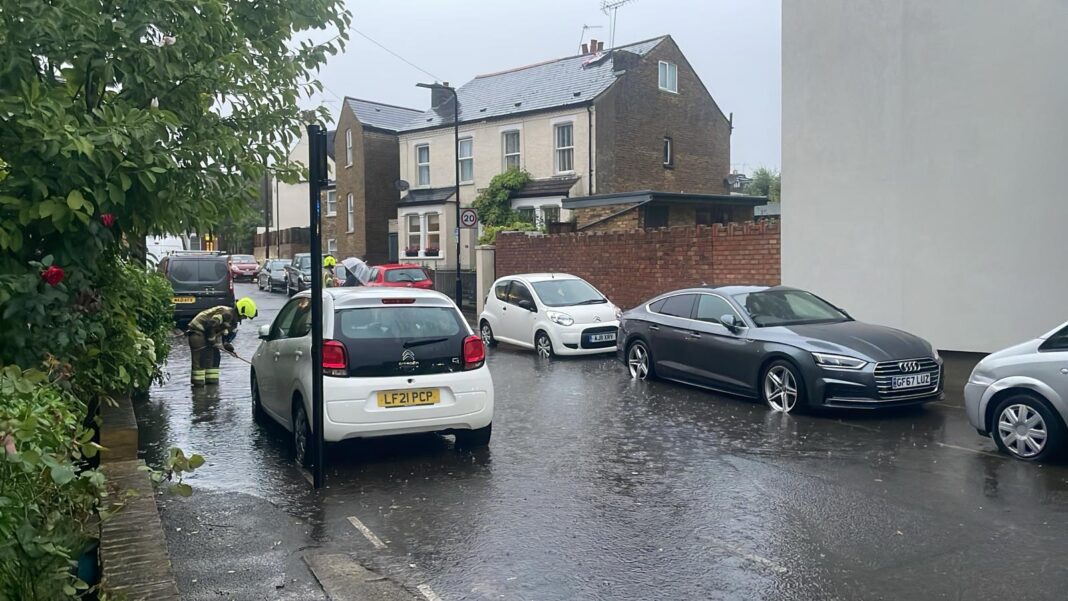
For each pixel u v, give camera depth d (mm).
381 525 5629
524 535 5395
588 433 8453
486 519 5734
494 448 7828
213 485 6648
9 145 4227
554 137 29703
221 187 5453
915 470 6855
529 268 22438
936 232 13086
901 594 4395
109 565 3939
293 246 49375
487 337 16547
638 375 12031
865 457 7312
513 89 33562
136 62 4852
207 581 4641
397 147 39625
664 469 6996
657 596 4410
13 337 4219
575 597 4406
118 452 6363
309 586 4570
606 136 29000
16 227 4168
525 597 4414
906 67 13250
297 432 7352
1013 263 12352
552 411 9664
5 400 2668
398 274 23125
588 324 14352
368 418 6973
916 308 13375
